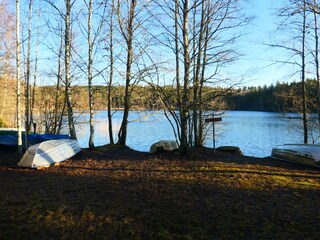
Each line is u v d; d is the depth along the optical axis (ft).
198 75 37.40
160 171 26.25
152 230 14.24
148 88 44.29
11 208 17.01
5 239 13.37
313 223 14.88
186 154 33.17
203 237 13.51
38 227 14.55
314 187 21.22
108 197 19.06
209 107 43.42
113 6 47.37
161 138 76.18
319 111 41.86
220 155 34.60
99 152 37.60
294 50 45.52
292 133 84.02
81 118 86.22
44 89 60.29
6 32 57.82
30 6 45.29
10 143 37.32
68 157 32.58
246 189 20.63
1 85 70.23
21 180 23.40
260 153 55.98
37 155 28.30
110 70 46.96
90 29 38.22
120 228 14.44
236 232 13.98
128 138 76.13
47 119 57.57
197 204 17.66
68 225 14.76
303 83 42.24
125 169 27.37
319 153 28.32
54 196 19.27
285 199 18.56
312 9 23.32
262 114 182.80
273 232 13.96
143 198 18.81
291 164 30.09
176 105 37.50
